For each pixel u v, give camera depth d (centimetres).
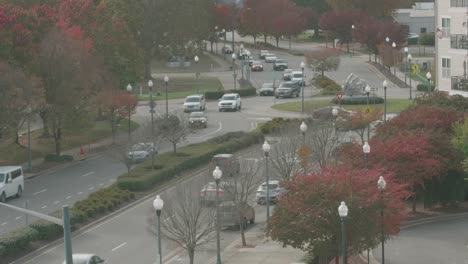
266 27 19700
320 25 19362
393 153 6366
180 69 17188
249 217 6400
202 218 6034
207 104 13188
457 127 6812
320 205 4831
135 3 15038
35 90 8469
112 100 9681
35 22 9469
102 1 13638
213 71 16938
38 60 9062
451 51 8688
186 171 8256
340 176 5034
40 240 5925
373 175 5294
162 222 5566
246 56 16462
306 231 4800
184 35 15838
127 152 7944
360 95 12031
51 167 8788
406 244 5947
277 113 11856
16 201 7294
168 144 9562
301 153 6675
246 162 7012
